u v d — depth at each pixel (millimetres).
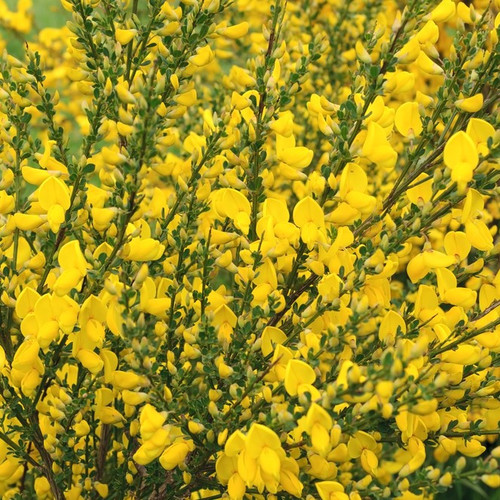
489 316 564
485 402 583
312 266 563
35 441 604
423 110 576
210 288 585
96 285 547
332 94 831
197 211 593
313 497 543
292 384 520
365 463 549
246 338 561
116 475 628
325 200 568
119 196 561
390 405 497
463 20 592
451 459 852
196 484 588
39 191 553
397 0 920
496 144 529
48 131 599
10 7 1861
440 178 550
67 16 1717
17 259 610
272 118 587
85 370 597
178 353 593
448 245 580
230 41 847
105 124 566
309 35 863
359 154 553
